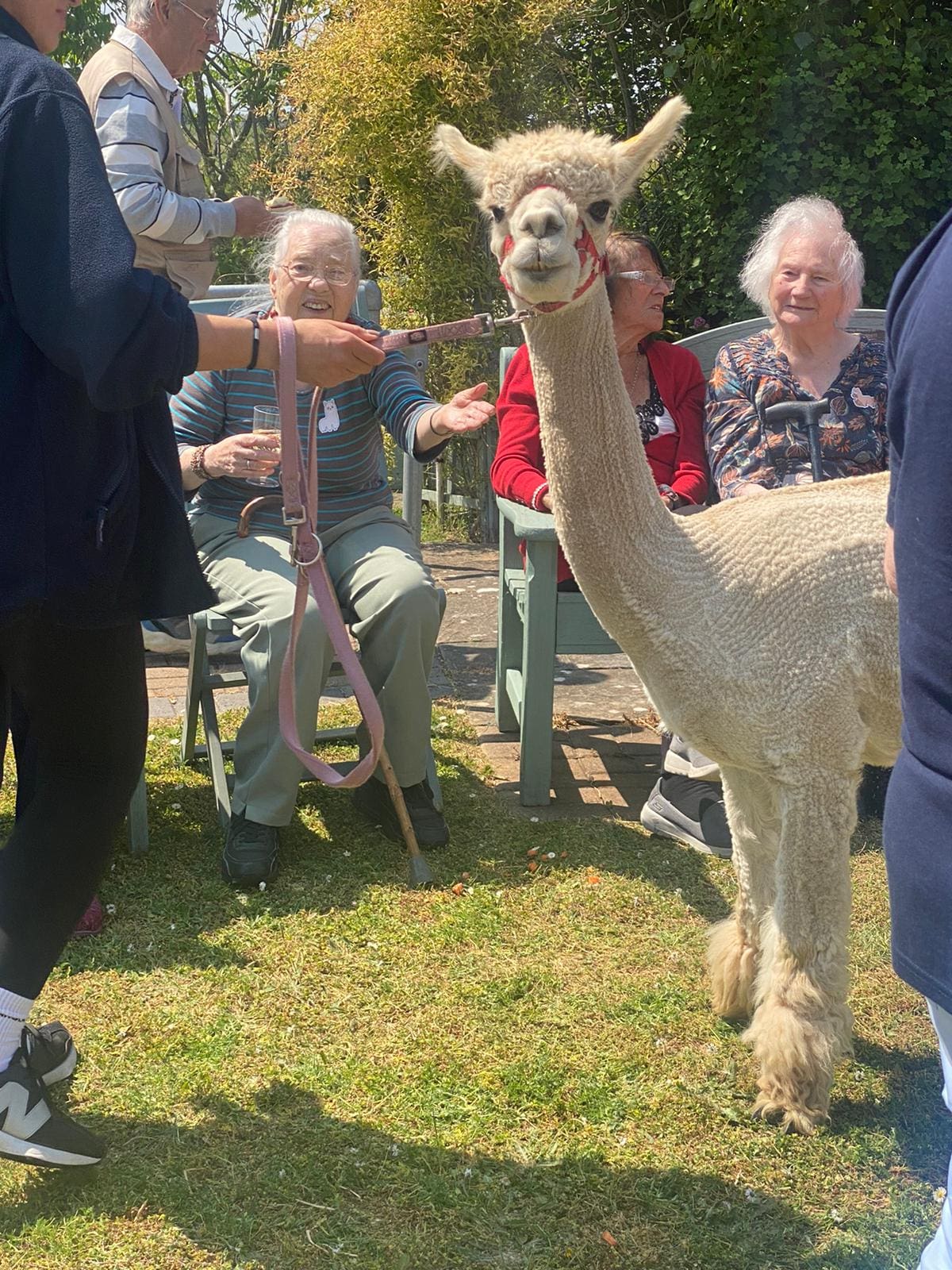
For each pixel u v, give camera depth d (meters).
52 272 1.66
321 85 7.67
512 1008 2.79
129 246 1.67
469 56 7.39
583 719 4.76
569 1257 2.06
